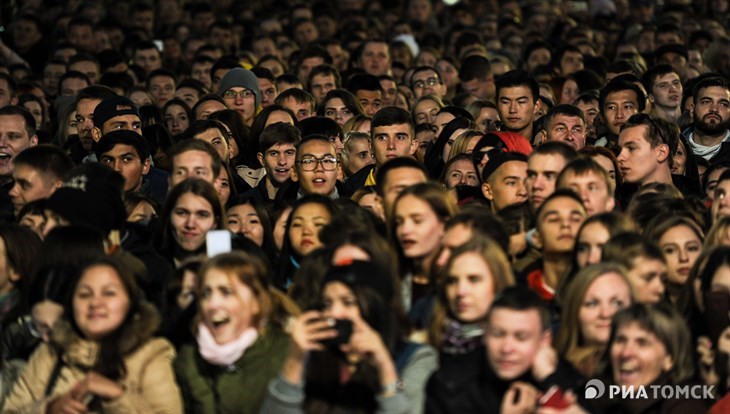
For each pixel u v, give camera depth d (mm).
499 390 18656
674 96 37500
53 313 20484
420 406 18781
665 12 60000
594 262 20922
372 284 18641
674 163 29734
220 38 53531
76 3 57656
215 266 19500
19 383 20562
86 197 22781
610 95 33219
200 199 22984
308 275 20250
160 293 22656
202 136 30172
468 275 19109
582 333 19438
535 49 48531
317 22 55594
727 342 19500
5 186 29922
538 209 22141
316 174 28234
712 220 23594
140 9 57031
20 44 52250
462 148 29906
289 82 39844
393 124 30703
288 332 19672
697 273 20234
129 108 31938
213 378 19688
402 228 21094
